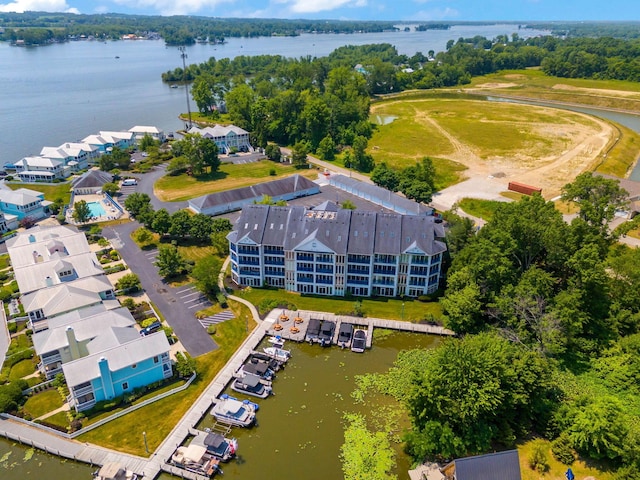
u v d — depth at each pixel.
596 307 99.25
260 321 103.44
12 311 104.06
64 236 122.69
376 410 81.31
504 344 79.50
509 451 63.91
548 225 106.94
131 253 132.12
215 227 137.88
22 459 71.62
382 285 113.31
